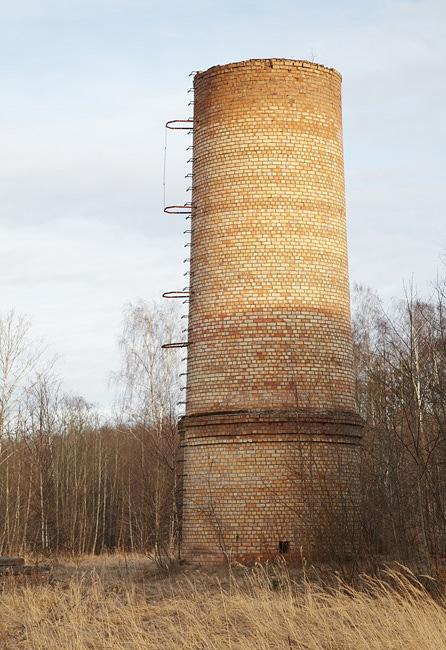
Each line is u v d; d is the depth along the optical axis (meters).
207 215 26.75
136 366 47.31
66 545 52.72
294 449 24.89
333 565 20.66
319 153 26.70
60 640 16.67
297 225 26.08
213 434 25.61
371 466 25.66
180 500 32.66
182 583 23.91
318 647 14.62
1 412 47.31
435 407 23.86
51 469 55.59
